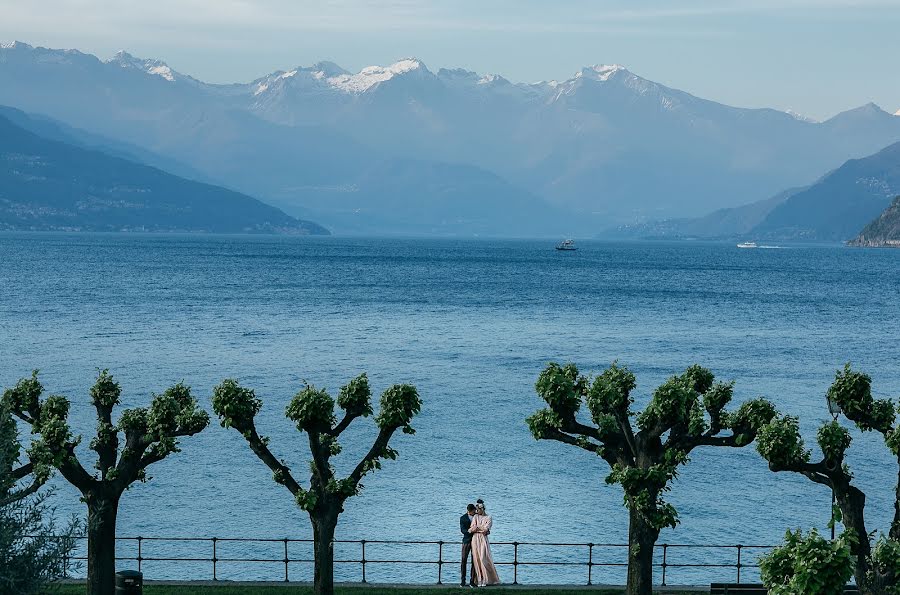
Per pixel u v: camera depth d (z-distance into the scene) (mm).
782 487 69625
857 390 39094
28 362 118750
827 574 25969
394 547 57625
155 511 62812
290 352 131625
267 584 43562
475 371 117438
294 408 38375
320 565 38250
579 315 189375
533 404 96750
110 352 128375
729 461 76688
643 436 39875
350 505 64438
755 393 104625
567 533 59500
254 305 198375
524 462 74938
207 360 122875
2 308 183000
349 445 79375
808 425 88562
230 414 38688
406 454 76750
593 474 72188
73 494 65062
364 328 161375
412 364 122438
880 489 69500
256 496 66125
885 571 30656
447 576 53375
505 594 42250
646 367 122438
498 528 60156
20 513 34812
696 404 39938
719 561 55719
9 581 30562
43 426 38094
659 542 58250
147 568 53625
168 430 39219
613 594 42219
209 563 54500
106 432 39688
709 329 168125
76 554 53938
